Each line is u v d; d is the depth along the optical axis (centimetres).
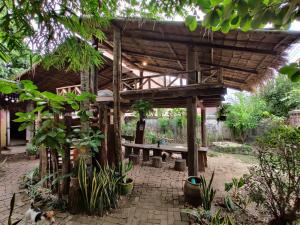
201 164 516
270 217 264
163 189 379
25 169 506
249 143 856
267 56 347
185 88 414
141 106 486
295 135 236
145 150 598
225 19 76
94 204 276
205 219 255
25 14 116
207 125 986
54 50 161
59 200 294
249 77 512
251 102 891
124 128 910
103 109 392
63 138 256
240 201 293
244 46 342
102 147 354
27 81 145
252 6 69
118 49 429
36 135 241
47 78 704
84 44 174
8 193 344
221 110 717
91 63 199
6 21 114
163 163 584
